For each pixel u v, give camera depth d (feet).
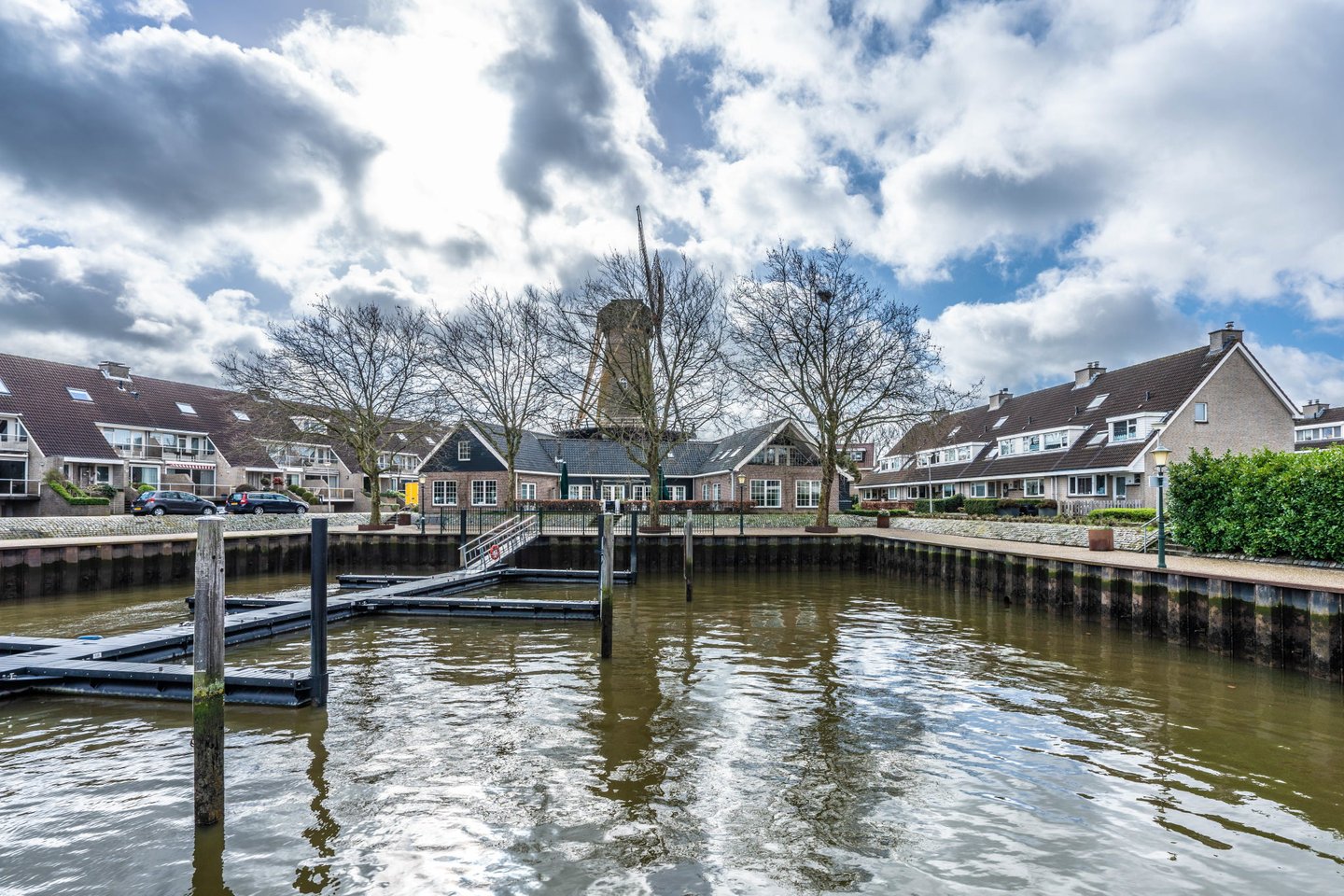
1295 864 17.16
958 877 16.46
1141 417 125.39
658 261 108.88
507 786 21.30
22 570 66.18
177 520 101.45
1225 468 55.06
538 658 38.78
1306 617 34.99
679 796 20.65
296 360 110.01
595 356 108.27
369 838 18.15
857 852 17.56
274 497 139.54
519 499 135.23
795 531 103.60
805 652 40.40
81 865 16.89
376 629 47.96
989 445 175.01
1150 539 62.75
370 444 112.37
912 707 29.53
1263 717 28.55
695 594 69.10
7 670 30.83
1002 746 25.04
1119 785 21.74
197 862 16.99
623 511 116.16
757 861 17.08
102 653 34.22
